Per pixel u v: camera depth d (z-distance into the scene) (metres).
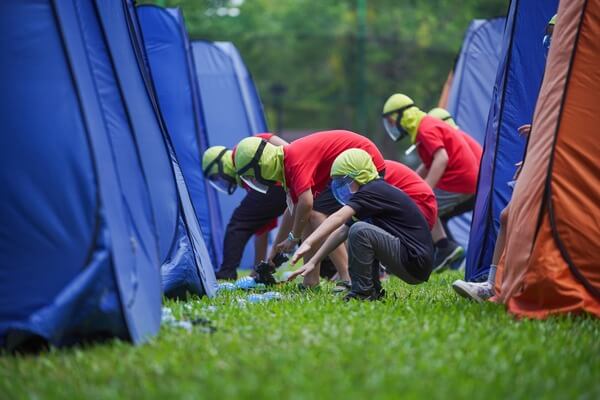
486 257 20.59
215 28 72.81
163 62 27.77
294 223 18.41
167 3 63.47
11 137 12.18
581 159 14.42
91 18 14.39
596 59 14.52
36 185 12.11
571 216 14.25
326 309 14.39
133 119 16.39
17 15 12.45
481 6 76.00
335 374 9.92
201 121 28.52
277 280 23.44
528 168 15.20
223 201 31.80
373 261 16.11
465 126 31.17
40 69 12.38
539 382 10.02
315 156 18.44
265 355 10.92
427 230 16.36
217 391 9.30
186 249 17.84
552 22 17.77
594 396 9.67
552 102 14.91
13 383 10.40
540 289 14.23
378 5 84.62
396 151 82.56
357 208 15.99
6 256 11.99
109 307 11.88
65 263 11.99
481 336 12.25
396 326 12.88
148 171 17.36
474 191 25.81
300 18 89.94
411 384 9.60
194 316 14.08
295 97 90.69
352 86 84.06
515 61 20.11
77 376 10.46
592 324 13.40
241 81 32.75
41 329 11.52
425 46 80.69
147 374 10.31
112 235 12.17
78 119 12.32
